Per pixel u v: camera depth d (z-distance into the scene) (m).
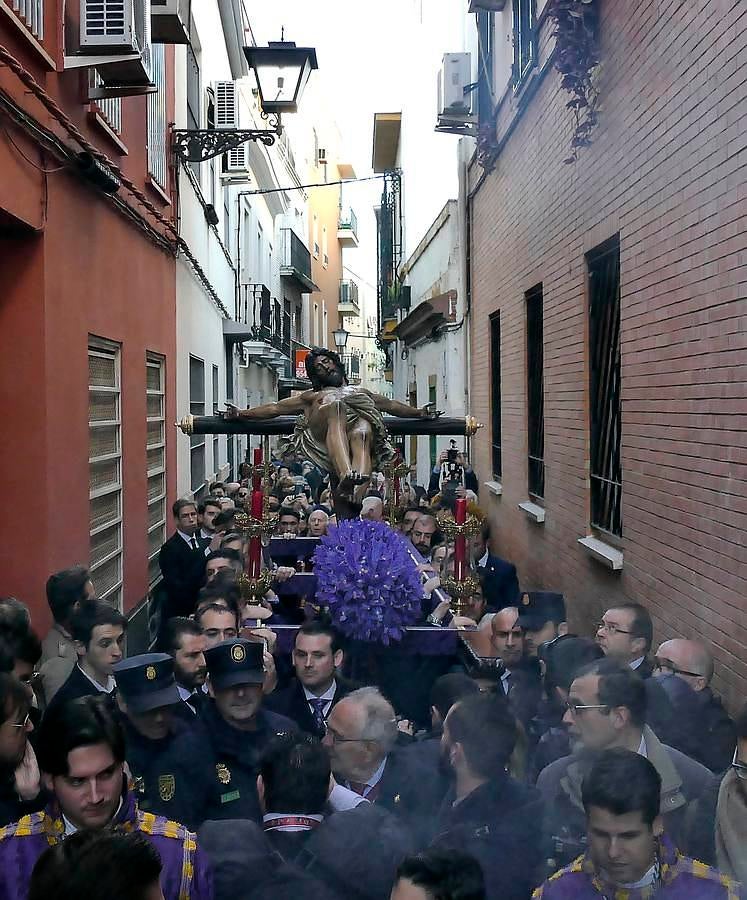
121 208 8.28
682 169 5.90
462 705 3.53
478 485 14.32
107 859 2.34
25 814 3.33
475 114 13.55
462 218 16.11
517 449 11.89
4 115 5.42
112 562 8.30
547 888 2.94
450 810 3.46
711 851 3.33
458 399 17.06
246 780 3.90
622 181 7.18
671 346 6.15
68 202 6.79
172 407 11.52
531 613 5.29
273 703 4.80
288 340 31.73
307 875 3.12
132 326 9.05
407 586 5.37
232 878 3.11
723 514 5.31
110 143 8.08
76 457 6.94
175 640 4.73
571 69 7.67
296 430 6.96
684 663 4.29
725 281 5.26
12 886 2.92
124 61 6.42
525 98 10.56
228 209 19.77
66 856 2.37
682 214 5.91
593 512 8.48
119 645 4.76
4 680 3.31
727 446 5.26
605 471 8.15
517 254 11.62
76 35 6.48
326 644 4.77
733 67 5.09
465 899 2.61
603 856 2.81
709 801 3.41
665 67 6.18
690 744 4.07
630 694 3.49
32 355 6.19
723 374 5.29
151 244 10.09
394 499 7.96
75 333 6.95
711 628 5.48
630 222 6.99
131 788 3.29
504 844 3.24
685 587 5.93
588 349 8.43
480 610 6.20
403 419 7.20
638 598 6.92
